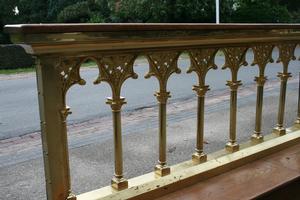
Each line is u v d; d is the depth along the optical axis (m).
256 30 2.10
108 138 3.96
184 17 19.14
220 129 4.06
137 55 1.69
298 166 2.33
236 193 1.99
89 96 6.97
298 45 2.82
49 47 1.40
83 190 2.58
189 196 1.95
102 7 20.16
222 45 2.02
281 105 2.64
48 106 1.50
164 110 1.92
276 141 2.59
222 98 6.12
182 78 8.77
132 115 5.16
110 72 1.62
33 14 21.08
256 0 20.38
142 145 3.57
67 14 19.33
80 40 1.44
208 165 2.18
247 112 4.86
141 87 7.86
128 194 1.82
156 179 1.97
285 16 20.61
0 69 12.73
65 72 1.52
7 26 1.36
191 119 4.64
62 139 1.57
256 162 2.38
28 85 9.08
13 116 5.63
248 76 8.80
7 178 2.91
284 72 2.56
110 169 2.97
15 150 3.75
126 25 1.54
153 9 18.72
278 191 2.11
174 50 1.82
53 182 1.57
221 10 19.48
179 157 3.21
